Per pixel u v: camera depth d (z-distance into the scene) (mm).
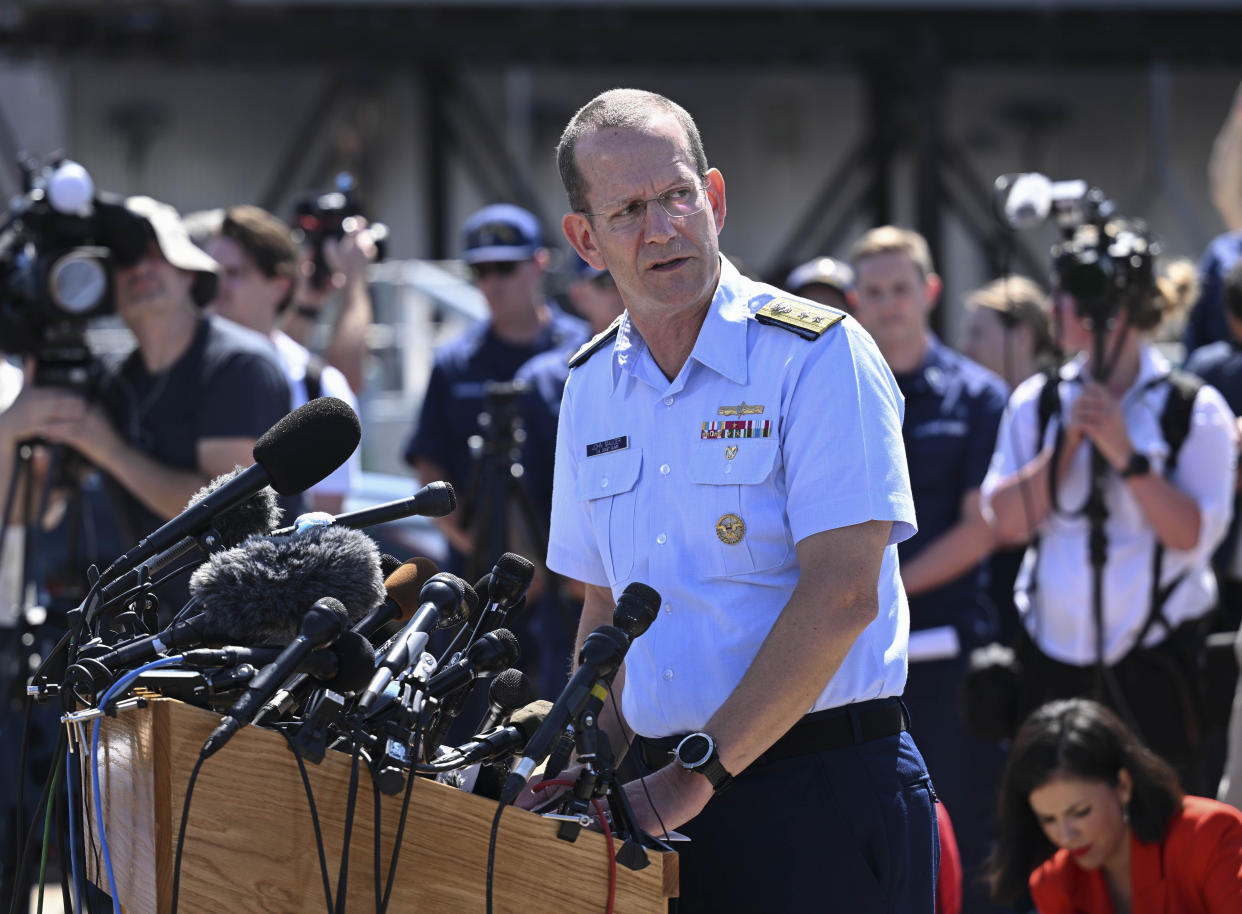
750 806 8477
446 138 46844
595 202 8203
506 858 6738
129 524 14836
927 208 44406
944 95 44844
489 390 17281
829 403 8125
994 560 19203
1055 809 12047
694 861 8609
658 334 8633
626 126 8164
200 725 6164
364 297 20281
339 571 6828
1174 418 15070
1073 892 12422
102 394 14828
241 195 47812
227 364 14516
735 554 8367
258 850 6270
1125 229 15312
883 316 16688
